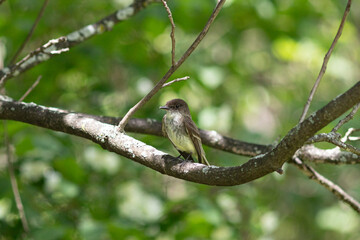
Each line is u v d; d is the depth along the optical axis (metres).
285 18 12.12
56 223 9.57
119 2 11.78
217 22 12.79
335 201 14.05
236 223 10.23
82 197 10.27
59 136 10.27
